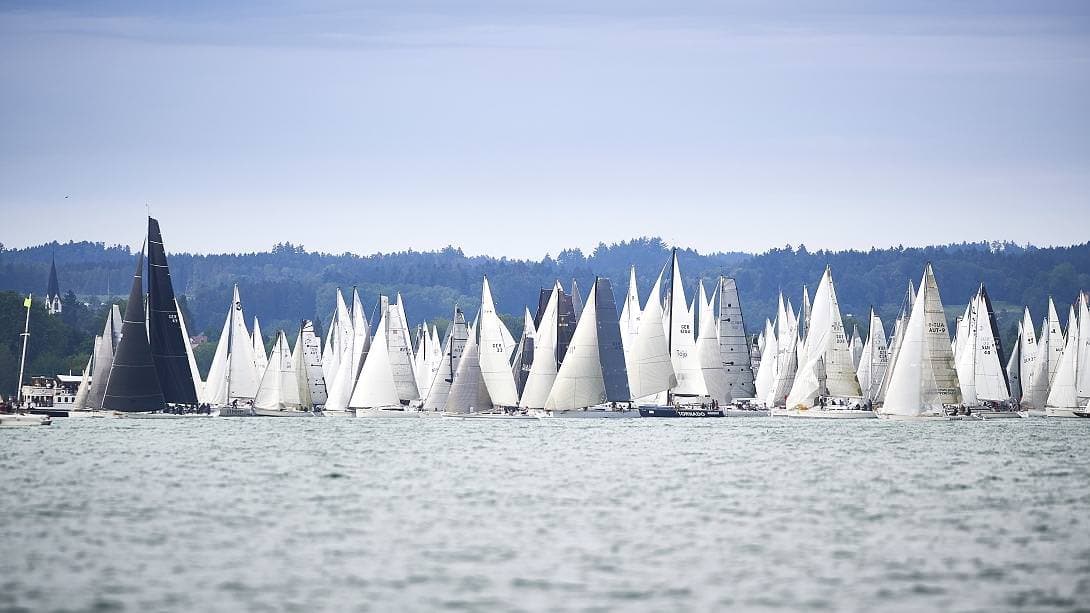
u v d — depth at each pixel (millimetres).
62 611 195375
